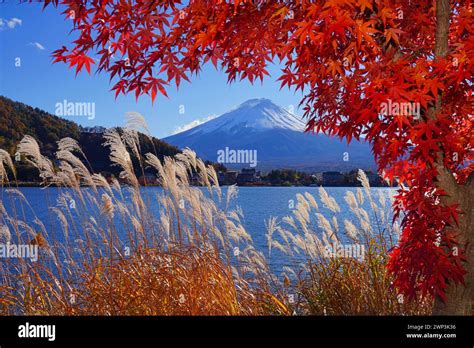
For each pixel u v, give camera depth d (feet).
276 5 10.33
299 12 9.89
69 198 15.01
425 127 9.28
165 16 10.91
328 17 8.43
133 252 14.43
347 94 10.50
